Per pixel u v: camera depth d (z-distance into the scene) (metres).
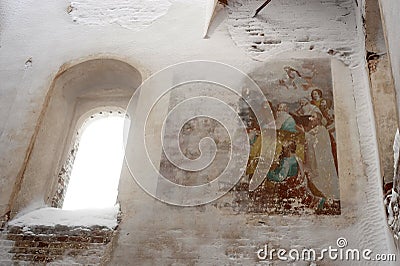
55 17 7.99
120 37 7.51
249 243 5.27
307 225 5.34
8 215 5.83
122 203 5.76
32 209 6.07
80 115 7.44
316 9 7.58
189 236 5.38
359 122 6.11
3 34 7.82
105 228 5.58
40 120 6.64
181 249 5.29
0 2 8.27
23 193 6.09
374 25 6.48
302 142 6.05
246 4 7.71
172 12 7.79
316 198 5.56
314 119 6.23
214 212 5.55
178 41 7.31
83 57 7.27
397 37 4.13
